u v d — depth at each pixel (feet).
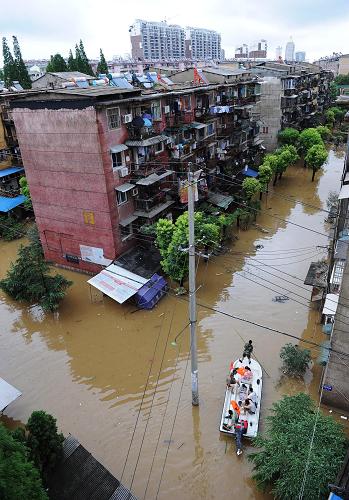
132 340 82.84
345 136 230.89
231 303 93.09
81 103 84.94
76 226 101.04
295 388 69.00
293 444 49.14
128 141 95.35
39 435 51.01
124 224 97.96
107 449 60.23
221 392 69.21
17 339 84.69
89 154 89.56
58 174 96.37
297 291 96.07
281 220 136.26
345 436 54.03
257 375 69.46
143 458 58.75
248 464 57.16
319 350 76.28
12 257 117.19
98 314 90.79
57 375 74.54
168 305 92.68
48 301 89.04
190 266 54.34
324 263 93.20
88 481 49.70
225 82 141.38
